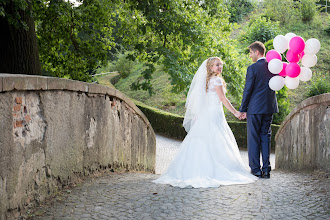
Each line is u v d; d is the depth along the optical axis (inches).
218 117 207.8
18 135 125.8
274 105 209.9
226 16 450.9
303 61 210.4
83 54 420.2
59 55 422.0
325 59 781.9
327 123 209.3
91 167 207.5
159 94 888.3
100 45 426.3
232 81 478.0
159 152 584.7
